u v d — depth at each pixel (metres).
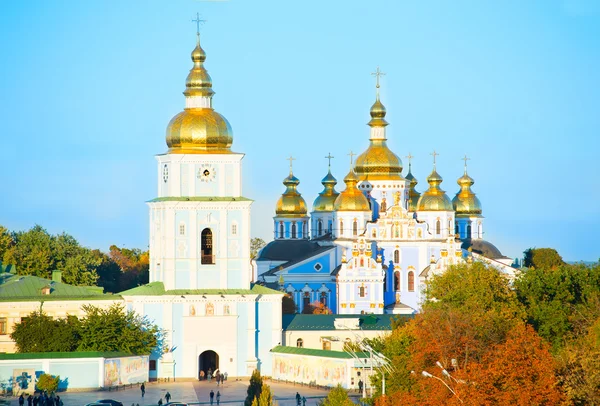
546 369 176.88
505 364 175.00
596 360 180.75
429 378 178.62
